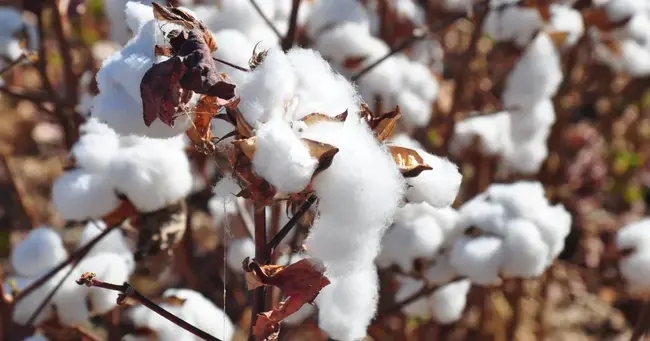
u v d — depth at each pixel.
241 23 1.19
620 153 2.19
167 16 0.91
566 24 1.35
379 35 1.54
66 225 1.20
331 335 0.99
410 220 1.14
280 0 1.29
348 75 1.30
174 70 0.89
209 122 0.92
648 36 1.46
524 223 1.12
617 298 1.88
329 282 0.91
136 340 1.10
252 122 0.88
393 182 0.88
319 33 1.31
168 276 1.52
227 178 0.92
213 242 1.52
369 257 0.90
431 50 1.74
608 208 2.11
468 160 1.53
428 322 1.55
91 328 1.24
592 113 2.23
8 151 2.00
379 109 1.35
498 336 1.67
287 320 1.19
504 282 1.55
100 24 1.97
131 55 0.91
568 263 1.93
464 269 1.12
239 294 1.50
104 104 0.92
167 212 1.11
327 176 0.87
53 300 1.12
